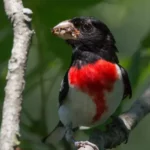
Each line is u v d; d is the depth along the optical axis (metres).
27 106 10.27
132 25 10.65
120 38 10.62
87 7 8.28
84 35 7.02
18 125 3.72
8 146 3.58
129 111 7.27
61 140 7.86
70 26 7.09
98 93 6.70
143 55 8.13
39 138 7.93
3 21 8.23
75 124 7.12
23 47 4.27
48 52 8.34
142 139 11.14
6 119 3.74
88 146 6.14
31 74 8.23
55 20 8.29
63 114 7.01
